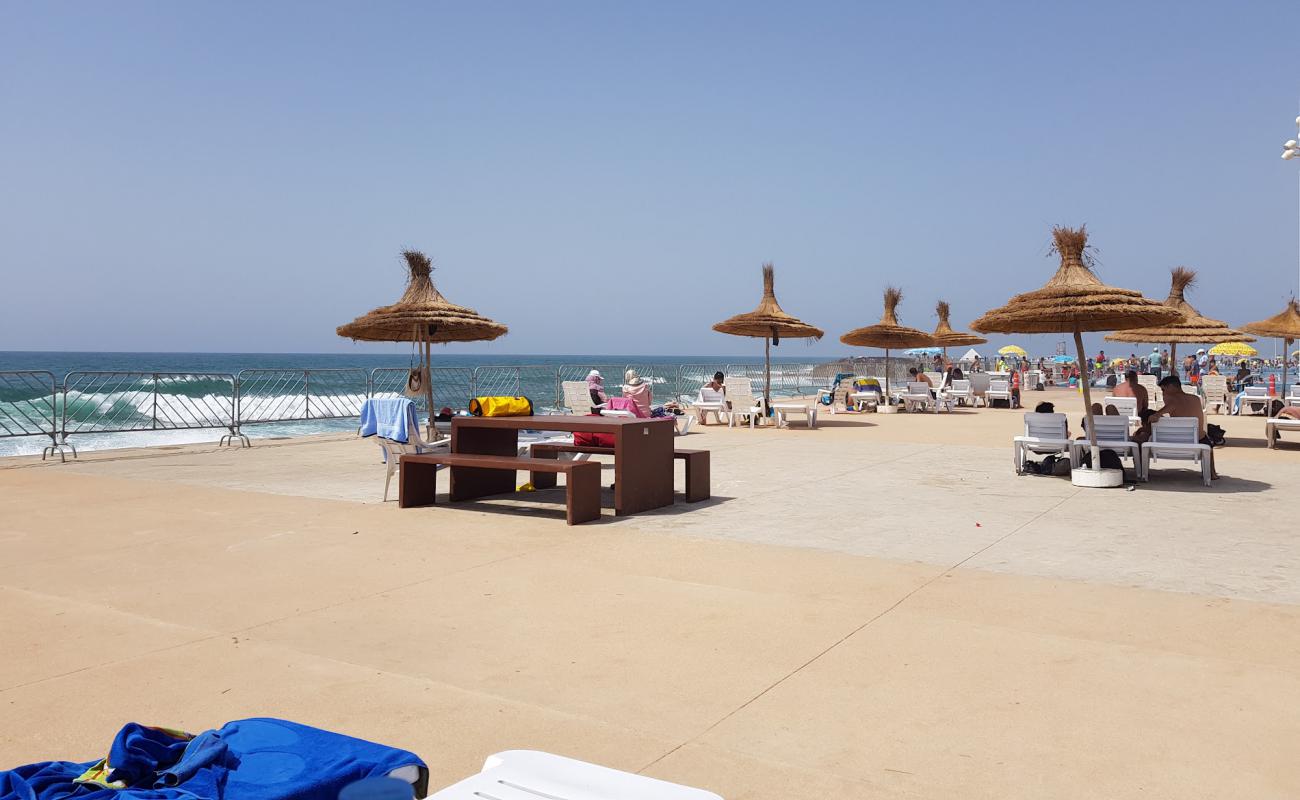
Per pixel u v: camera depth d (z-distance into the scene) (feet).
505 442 32.53
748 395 66.13
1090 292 34.04
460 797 6.73
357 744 7.97
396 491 32.37
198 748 7.91
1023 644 15.08
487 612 17.01
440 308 46.26
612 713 12.22
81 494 31.50
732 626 16.12
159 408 65.87
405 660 14.34
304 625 16.19
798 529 25.31
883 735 11.54
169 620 16.47
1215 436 48.32
